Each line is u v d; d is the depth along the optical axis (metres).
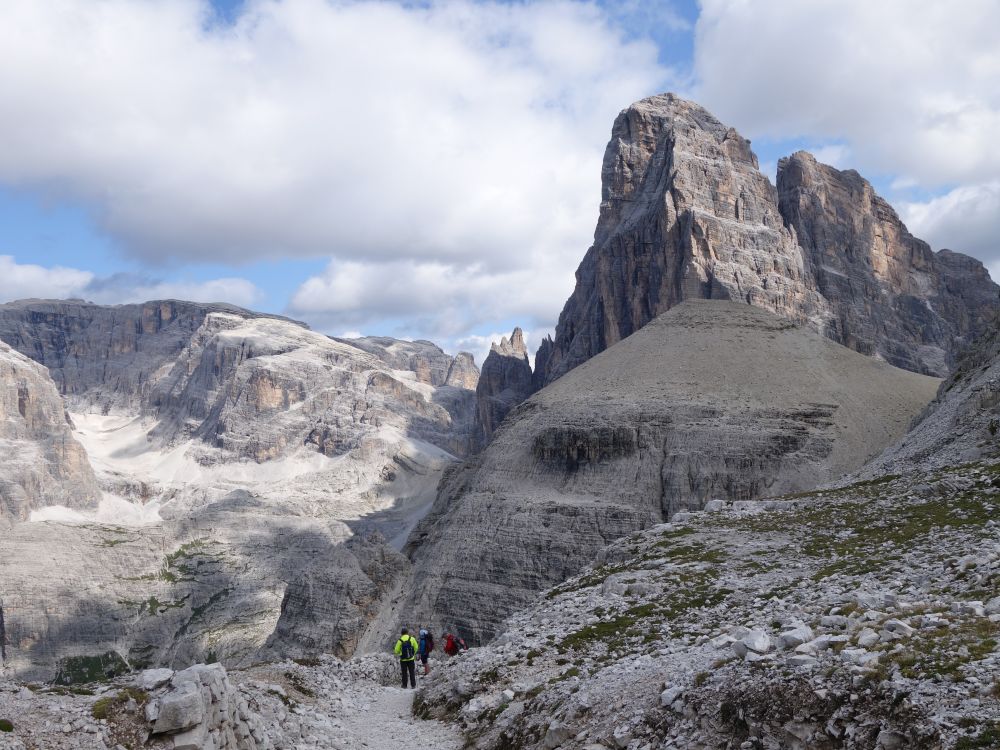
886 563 44.81
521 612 60.25
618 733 27.56
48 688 25.72
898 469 96.12
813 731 22.81
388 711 42.09
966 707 20.59
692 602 45.78
